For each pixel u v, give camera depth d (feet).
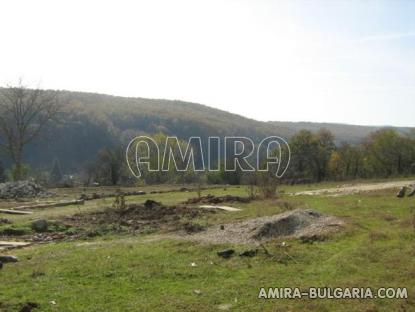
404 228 53.06
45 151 262.67
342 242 47.93
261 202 87.45
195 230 58.23
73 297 32.32
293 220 55.11
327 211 70.59
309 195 104.63
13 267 41.34
